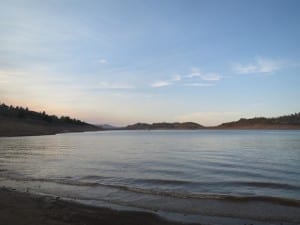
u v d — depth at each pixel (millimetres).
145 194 14945
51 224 9719
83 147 51406
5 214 10617
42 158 32969
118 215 11594
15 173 21906
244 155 34938
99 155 36469
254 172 21969
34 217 10438
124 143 64250
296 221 10953
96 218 11156
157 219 11188
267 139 76625
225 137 94812
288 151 39938
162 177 19953
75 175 20891
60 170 23391
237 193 15219
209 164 26688
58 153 39312
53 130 147000
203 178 19547
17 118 143250
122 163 27766
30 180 18859
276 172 21922
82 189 16109
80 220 10773
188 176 20391
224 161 28984
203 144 58219
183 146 52750
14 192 14938
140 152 40688
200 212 12023
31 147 50750
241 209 12352
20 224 9492
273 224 10672
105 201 13672
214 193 15180
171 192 15328
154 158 32281
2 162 29125
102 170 23344
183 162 28312
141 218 11289
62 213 11344
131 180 18859
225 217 11414
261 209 12344
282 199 13672
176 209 12430
